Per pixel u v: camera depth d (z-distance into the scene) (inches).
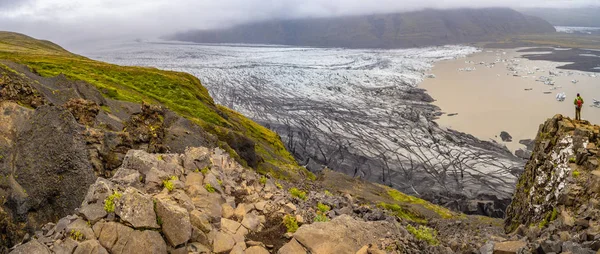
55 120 728.3
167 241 431.8
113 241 402.3
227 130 2380.7
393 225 595.8
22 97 941.2
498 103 7150.6
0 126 681.0
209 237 477.1
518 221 1294.3
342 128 6545.3
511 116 6373.0
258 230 546.9
